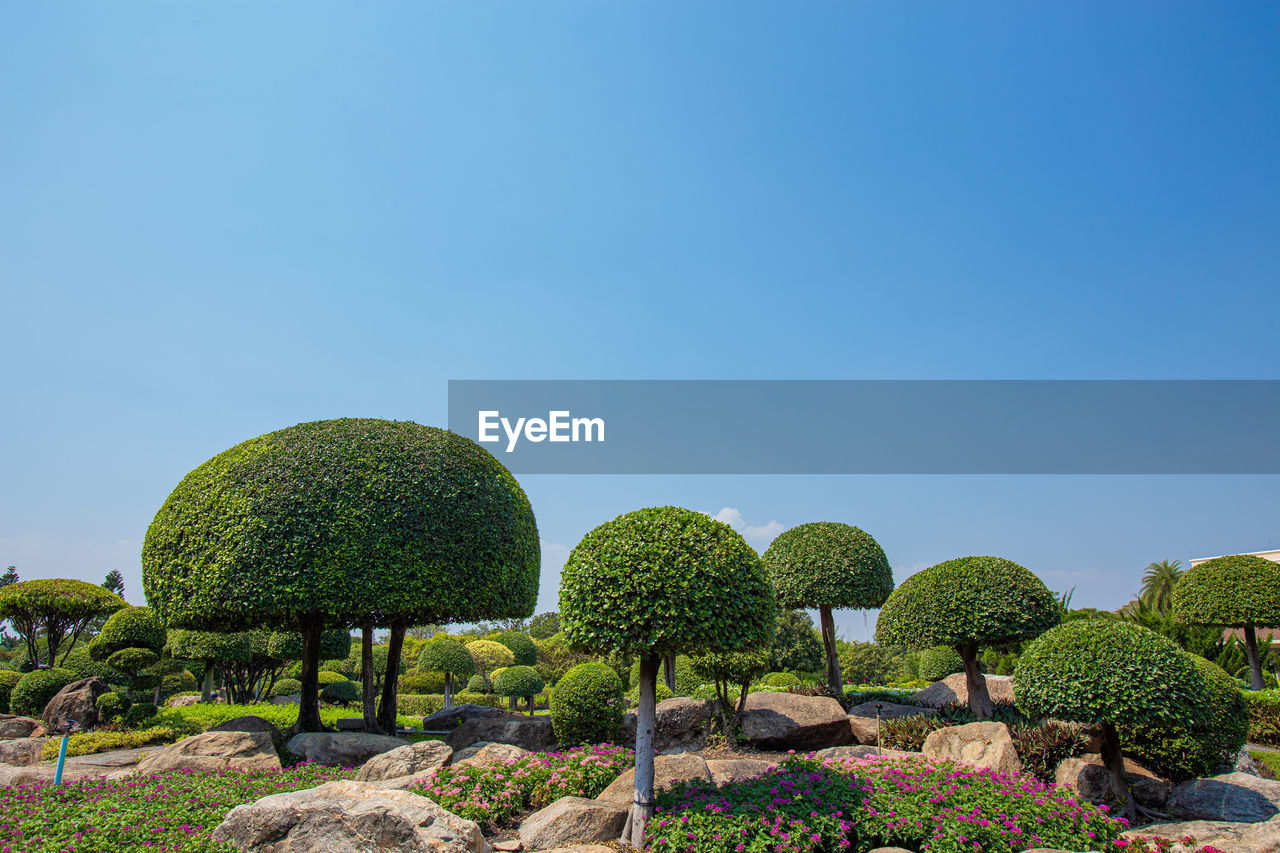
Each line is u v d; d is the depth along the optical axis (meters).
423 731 17.62
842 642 58.06
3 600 22.06
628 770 10.03
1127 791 9.91
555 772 10.57
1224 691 10.58
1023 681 10.50
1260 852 7.42
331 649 27.67
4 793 9.13
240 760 12.52
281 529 13.48
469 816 9.10
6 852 6.73
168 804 8.86
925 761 10.22
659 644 8.38
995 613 13.79
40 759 13.99
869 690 19.16
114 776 11.01
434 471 14.80
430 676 39.72
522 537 16.14
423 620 15.65
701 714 14.78
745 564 8.88
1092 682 9.75
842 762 10.16
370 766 11.01
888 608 15.23
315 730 15.13
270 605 13.30
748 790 8.62
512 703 33.91
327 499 13.82
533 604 16.83
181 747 12.88
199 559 13.69
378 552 13.66
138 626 21.11
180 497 14.64
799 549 18.08
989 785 8.66
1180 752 10.60
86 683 17.30
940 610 14.21
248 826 6.71
